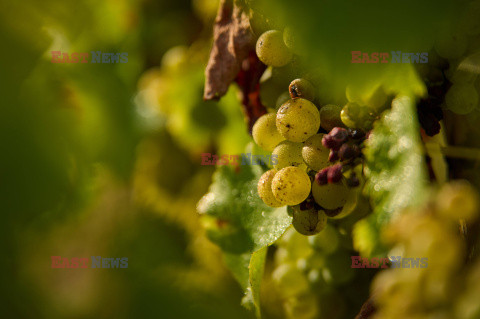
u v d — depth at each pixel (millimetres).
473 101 317
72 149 343
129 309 345
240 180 366
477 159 327
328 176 308
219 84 350
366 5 260
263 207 351
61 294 349
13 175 317
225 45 349
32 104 330
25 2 342
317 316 377
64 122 342
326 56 264
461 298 301
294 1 267
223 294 403
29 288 326
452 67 312
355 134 305
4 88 324
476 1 298
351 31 260
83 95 410
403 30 261
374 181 293
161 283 351
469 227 319
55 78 355
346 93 300
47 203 323
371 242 321
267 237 340
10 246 317
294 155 319
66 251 352
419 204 278
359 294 372
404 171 283
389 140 291
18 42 335
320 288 374
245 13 338
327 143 306
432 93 316
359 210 346
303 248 378
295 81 316
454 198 316
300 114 311
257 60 352
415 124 286
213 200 365
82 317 360
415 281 312
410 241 313
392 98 300
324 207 318
